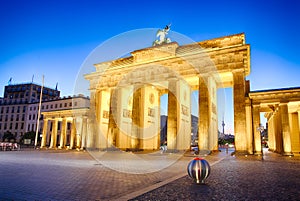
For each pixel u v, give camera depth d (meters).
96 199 6.29
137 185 8.30
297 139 35.78
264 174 11.24
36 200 6.13
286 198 6.37
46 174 10.65
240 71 31.80
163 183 8.52
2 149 37.81
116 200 6.02
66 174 10.73
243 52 31.94
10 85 96.88
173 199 6.16
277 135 34.69
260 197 6.46
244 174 11.22
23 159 19.14
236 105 31.38
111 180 9.33
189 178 9.77
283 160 21.12
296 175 10.98
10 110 93.38
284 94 30.42
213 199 6.19
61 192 7.07
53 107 80.12
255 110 31.64
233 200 6.11
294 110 35.62
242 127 30.52
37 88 94.94
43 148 49.28
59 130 75.25
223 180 9.31
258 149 30.34
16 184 8.21
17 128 89.75
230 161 19.58
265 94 31.31
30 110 88.31
